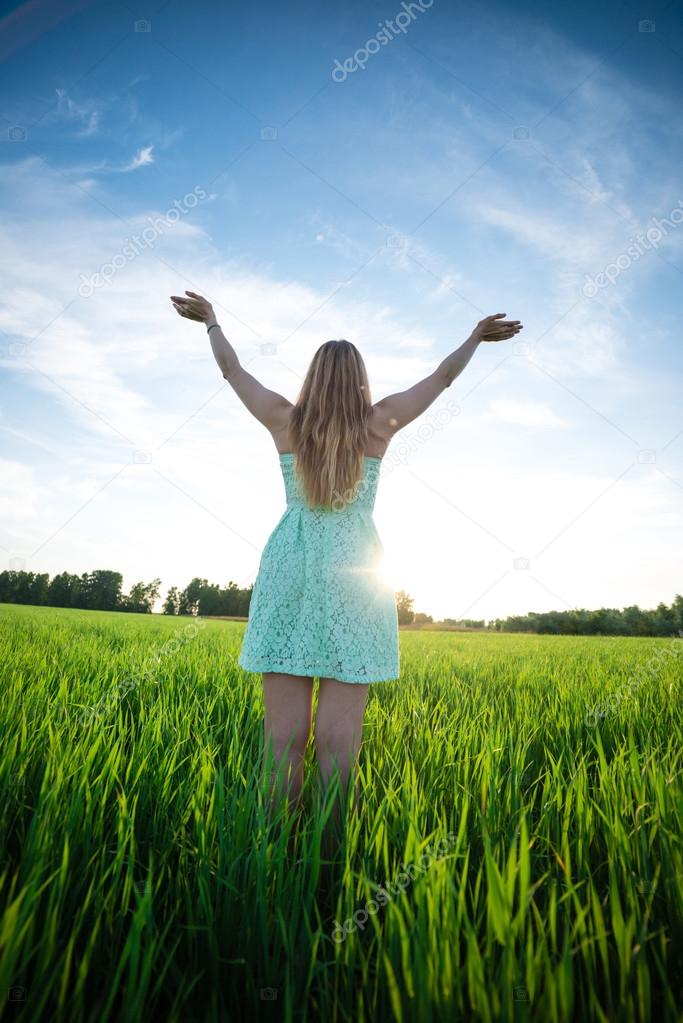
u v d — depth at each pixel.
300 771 2.36
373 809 2.24
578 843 1.96
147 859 2.04
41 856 1.71
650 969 1.59
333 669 2.31
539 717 3.94
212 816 2.08
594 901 1.54
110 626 14.10
